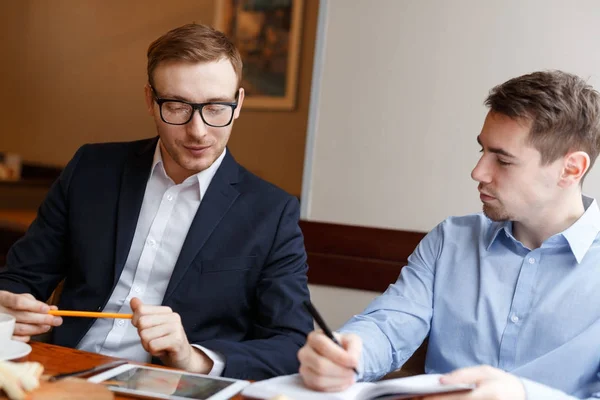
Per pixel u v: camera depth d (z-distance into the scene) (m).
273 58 5.21
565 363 1.35
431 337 1.52
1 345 1.18
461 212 2.13
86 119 6.48
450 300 1.51
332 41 2.29
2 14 6.95
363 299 2.24
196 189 1.67
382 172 2.23
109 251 1.65
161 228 1.66
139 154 1.75
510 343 1.40
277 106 5.18
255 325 1.62
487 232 1.53
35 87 6.86
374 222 2.25
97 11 6.39
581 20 1.98
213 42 1.55
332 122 2.30
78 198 1.71
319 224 2.30
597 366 1.34
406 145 2.20
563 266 1.41
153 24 6.01
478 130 2.10
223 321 1.62
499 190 1.35
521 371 1.38
